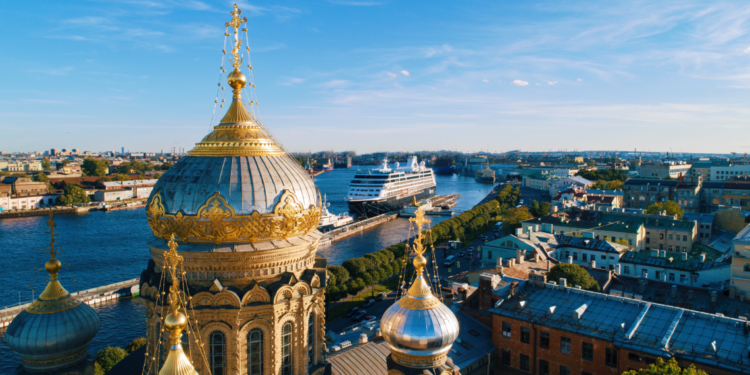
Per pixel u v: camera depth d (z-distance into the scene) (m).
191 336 32.22
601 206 198.50
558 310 66.75
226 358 33.06
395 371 34.59
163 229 33.75
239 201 33.09
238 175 33.81
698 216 171.12
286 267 35.38
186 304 32.22
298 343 35.38
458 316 74.19
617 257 119.69
